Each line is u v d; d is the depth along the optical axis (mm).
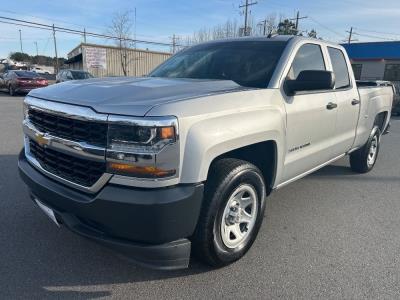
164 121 2363
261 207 3295
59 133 2730
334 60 4574
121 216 2420
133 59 41875
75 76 22469
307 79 3344
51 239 3479
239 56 3906
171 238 2516
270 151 3412
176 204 2430
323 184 5543
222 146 2689
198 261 3061
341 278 3039
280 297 2775
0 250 3266
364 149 5852
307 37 4133
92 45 38719
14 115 11875
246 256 3328
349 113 4750
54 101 2807
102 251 3305
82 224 2674
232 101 2869
